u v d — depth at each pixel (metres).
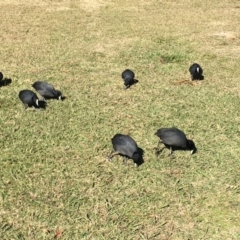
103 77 5.50
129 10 8.34
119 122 4.49
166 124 4.47
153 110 4.73
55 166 3.82
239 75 5.63
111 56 6.12
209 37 6.94
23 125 4.39
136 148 3.75
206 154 4.03
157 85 5.32
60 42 6.60
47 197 3.49
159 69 5.77
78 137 4.23
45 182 3.63
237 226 3.29
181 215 3.37
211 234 3.22
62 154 3.98
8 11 8.12
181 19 7.82
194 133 4.33
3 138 4.17
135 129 4.38
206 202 3.49
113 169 3.80
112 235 3.18
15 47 6.36
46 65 5.77
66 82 5.32
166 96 5.05
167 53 6.24
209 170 3.83
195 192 3.58
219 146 4.14
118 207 3.42
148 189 3.60
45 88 4.72
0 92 5.00
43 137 4.21
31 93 4.56
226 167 3.87
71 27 7.28
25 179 3.66
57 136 4.23
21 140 4.16
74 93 5.05
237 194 3.58
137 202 3.47
